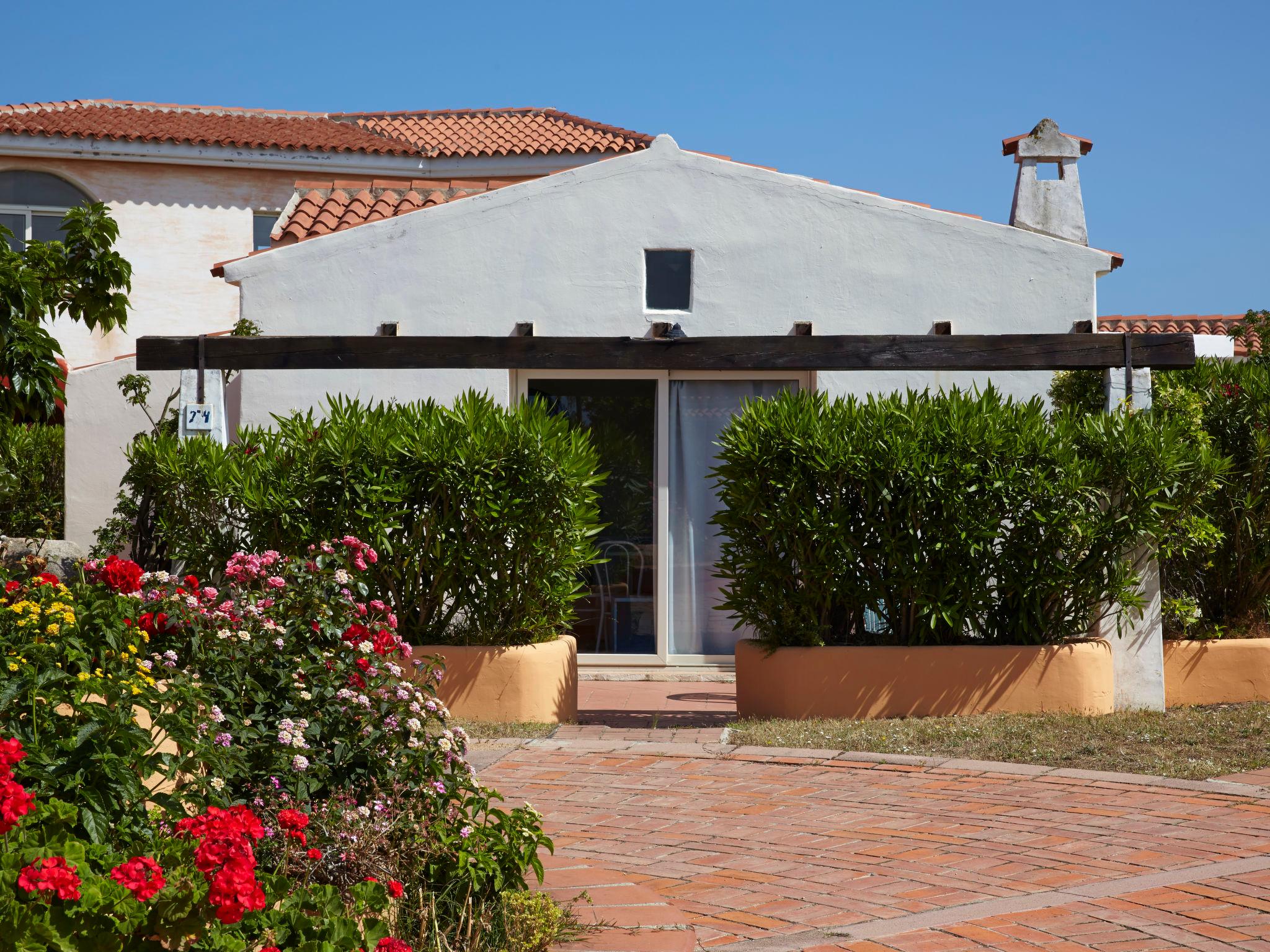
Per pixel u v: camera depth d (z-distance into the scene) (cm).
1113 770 762
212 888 305
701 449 1234
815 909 521
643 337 1220
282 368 1011
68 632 423
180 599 506
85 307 879
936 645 953
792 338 995
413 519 916
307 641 538
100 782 360
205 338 1012
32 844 314
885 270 1221
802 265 1224
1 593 462
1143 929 484
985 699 936
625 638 1220
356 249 1212
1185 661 1017
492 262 1218
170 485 939
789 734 865
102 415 1447
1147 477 926
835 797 712
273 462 922
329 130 2341
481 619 941
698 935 491
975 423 909
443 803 503
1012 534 929
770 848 614
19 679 373
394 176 2223
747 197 1228
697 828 654
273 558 571
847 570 927
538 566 928
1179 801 688
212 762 407
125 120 2273
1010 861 584
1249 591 1059
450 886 462
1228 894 523
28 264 846
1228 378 1065
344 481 908
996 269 1216
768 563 937
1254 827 631
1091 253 1209
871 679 933
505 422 907
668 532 1223
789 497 911
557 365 1000
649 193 1227
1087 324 1203
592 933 480
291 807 455
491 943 451
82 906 294
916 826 648
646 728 931
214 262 2194
